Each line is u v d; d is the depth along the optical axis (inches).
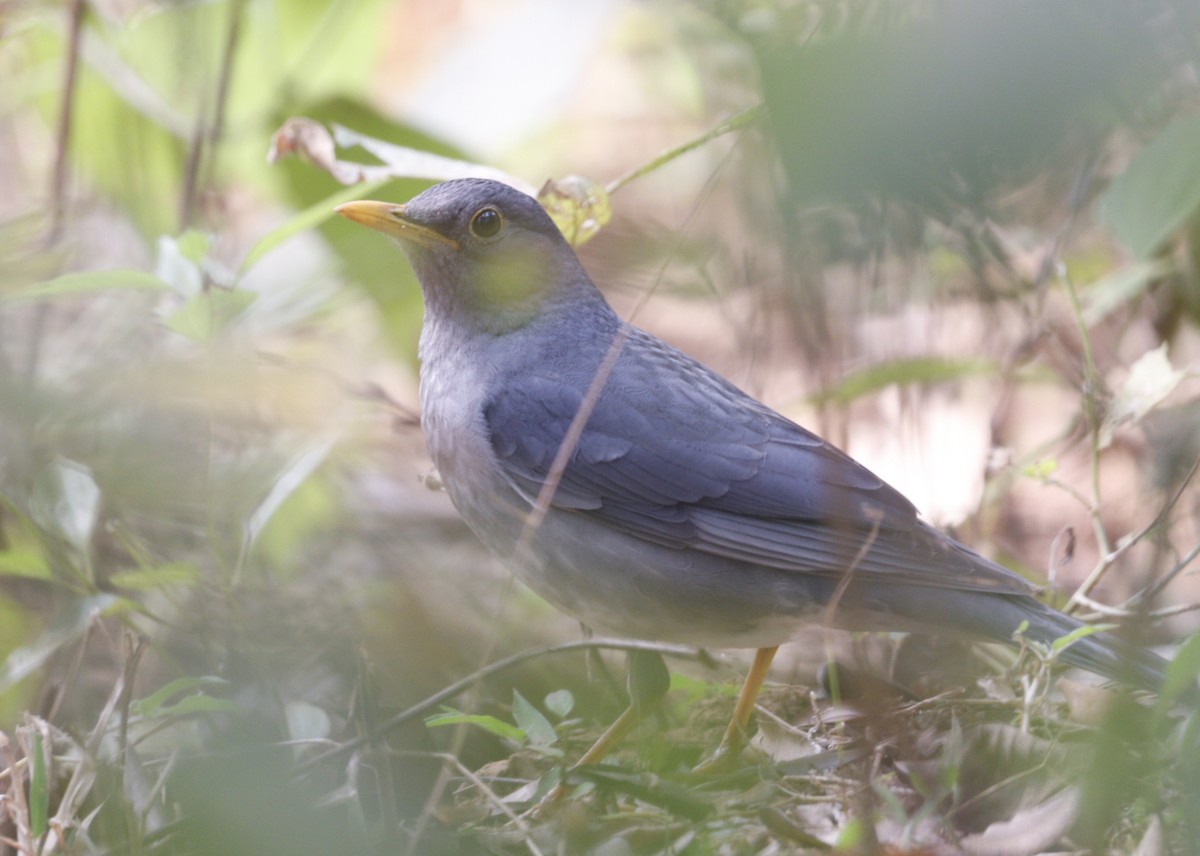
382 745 287.3
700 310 557.0
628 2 550.6
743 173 259.1
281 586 408.5
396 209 352.2
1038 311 374.3
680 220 534.6
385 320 522.6
